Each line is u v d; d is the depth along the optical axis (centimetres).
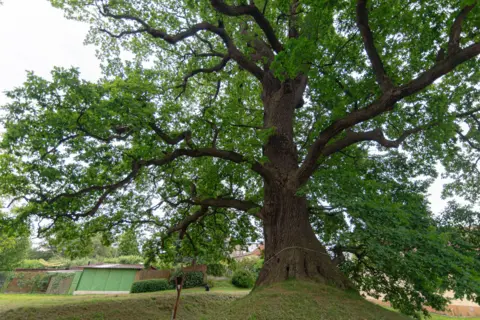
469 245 699
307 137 1059
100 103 688
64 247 1200
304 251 711
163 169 1070
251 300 595
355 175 759
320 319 494
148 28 1008
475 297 548
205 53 1207
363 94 768
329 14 627
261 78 1055
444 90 986
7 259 2656
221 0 819
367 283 856
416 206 798
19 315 1017
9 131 668
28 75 650
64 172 795
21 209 865
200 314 1288
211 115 1034
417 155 1035
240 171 1122
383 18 687
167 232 1091
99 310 1146
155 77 1014
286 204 776
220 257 1361
